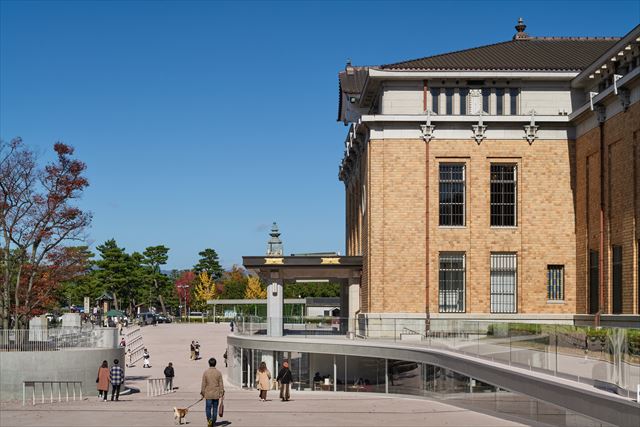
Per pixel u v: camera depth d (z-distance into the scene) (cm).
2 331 3988
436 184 4541
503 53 4981
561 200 4547
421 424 2294
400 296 4506
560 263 4525
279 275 4822
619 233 3903
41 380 3888
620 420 1702
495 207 4572
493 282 4556
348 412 2627
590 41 5381
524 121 4509
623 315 3788
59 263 4688
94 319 8756
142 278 12681
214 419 2155
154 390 4534
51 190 4569
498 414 2503
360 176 5275
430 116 4512
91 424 2247
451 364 3117
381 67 4653
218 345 8312
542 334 2309
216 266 16500
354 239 5894
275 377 4566
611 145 4022
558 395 2042
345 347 4128
